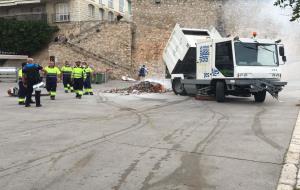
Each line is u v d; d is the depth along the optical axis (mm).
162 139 8742
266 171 6281
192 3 36750
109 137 8977
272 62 16156
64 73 22984
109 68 37594
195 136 9078
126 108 14766
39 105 15273
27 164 6703
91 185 5652
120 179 5914
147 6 37812
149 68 37688
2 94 21812
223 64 16406
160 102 16969
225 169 6402
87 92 21297
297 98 18359
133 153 7449
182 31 20203
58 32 40281
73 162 6832
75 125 10695
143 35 37938
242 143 8289
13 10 44406
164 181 5820
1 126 10523
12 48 39188
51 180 5879
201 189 5484
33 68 15078
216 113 13148
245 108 14523
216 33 20953
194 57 19500
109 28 37938
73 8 40469
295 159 6969
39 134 9344
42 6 42281
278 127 10164
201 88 18234
